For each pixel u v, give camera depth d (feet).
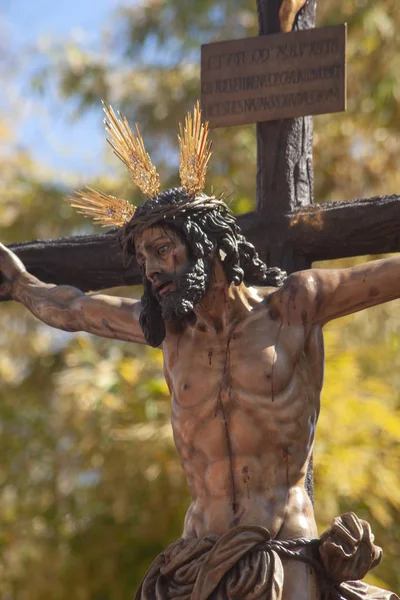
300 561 24.12
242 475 24.82
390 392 53.83
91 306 28.27
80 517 56.34
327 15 59.41
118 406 52.60
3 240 65.98
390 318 59.16
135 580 54.54
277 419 24.85
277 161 31.45
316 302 25.46
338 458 48.32
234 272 25.25
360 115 60.29
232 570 24.06
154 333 25.63
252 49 32.04
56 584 55.72
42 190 66.49
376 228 30.07
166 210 24.68
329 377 49.65
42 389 63.26
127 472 51.37
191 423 25.38
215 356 25.52
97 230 65.21
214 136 63.26
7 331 67.21
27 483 59.57
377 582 49.32
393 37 59.00
